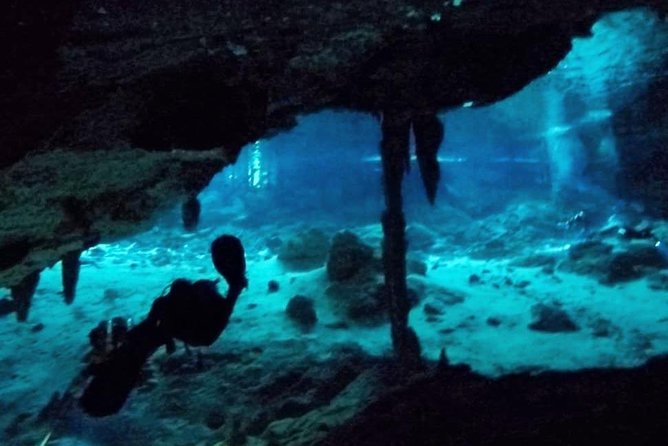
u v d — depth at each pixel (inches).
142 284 444.8
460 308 371.2
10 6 92.2
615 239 490.9
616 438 142.2
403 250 246.5
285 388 275.0
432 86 180.9
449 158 791.1
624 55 459.5
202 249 614.2
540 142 740.7
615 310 351.9
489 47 167.2
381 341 322.0
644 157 520.7
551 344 306.0
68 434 246.5
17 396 278.8
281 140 774.5
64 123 120.8
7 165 122.6
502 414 163.0
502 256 526.3
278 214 735.7
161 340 115.6
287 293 400.2
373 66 163.5
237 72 136.1
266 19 118.1
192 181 185.2
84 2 98.0
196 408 262.7
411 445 156.3
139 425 251.4
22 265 180.9
